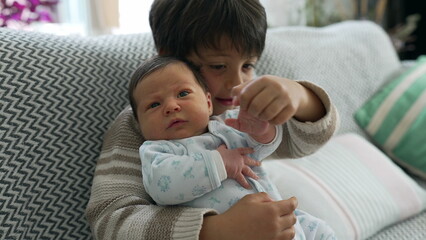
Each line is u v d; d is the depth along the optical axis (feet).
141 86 2.33
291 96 1.91
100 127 2.84
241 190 2.18
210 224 1.95
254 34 2.50
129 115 2.67
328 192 3.31
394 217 3.55
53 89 2.68
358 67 4.76
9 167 2.44
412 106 4.47
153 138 2.29
